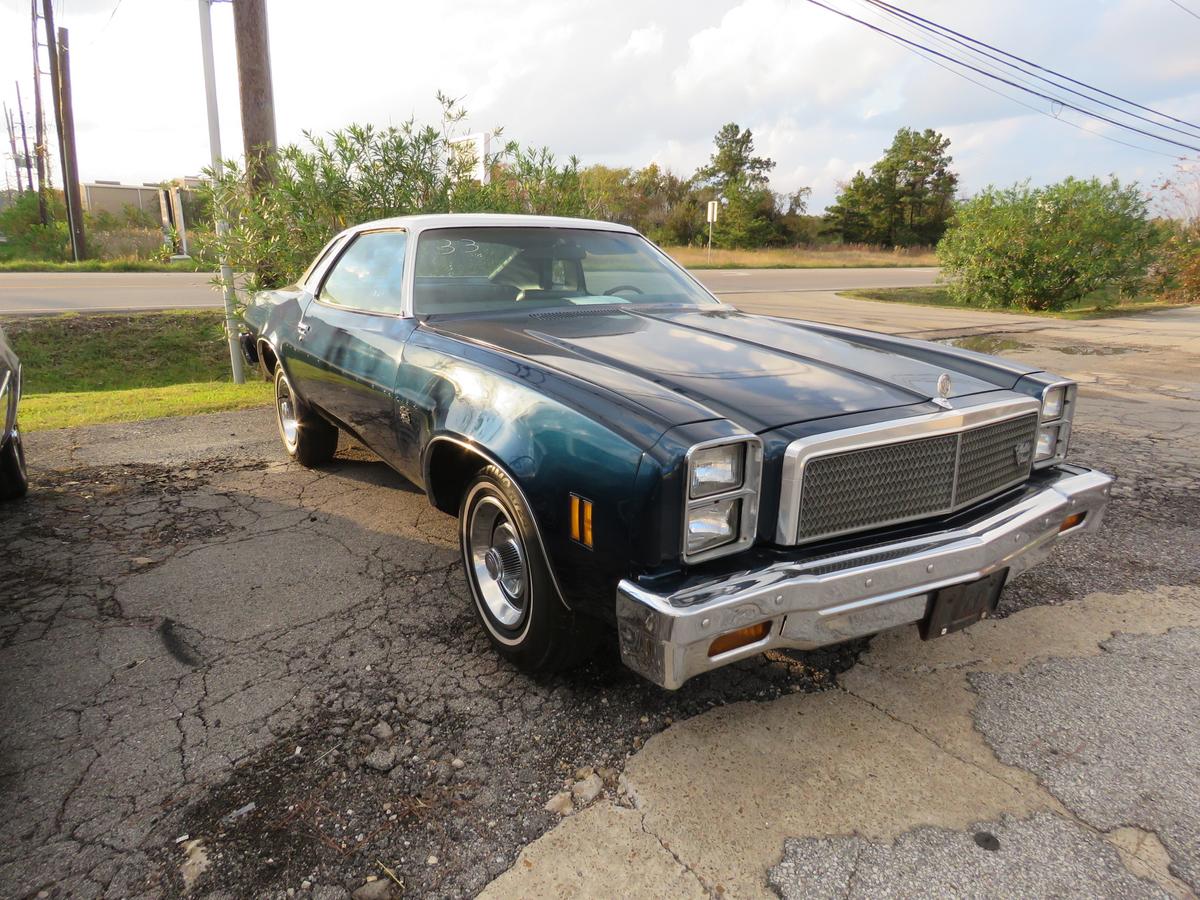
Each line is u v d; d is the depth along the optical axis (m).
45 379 10.07
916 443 2.38
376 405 3.50
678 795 2.18
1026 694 2.65
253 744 2.39
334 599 3.33
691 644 1.99
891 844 2.01
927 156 62.28
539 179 8.68
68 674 2.76
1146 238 17.59
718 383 2.52
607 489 2.15
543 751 2.36
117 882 1.88
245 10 8.36
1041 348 10.95
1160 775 2.25
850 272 31.45
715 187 61.84
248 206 7.83
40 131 38.41
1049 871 1.92
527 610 2.62
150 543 3.91
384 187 7.75
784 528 2.22
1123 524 4.18
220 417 6.67
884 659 2.87
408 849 1.99
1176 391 7.86
